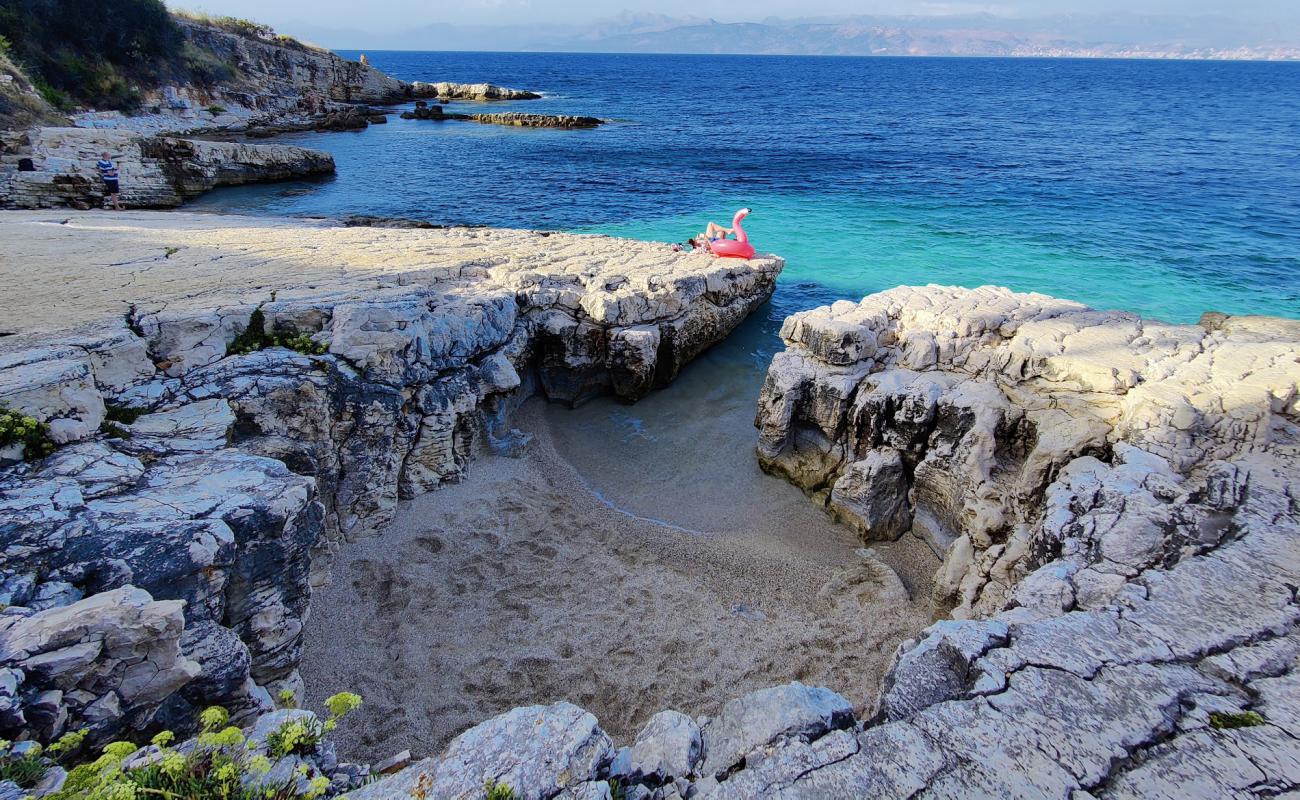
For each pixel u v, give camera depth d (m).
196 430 10.50
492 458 15.59
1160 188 40.84
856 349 14.50
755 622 11.73
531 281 17.34
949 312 14.93
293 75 73.31
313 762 6.00
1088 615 7.30
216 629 8.05
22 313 12.13
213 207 35.47
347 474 12.65
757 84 154.62
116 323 11.70
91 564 7.59
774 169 47.97
